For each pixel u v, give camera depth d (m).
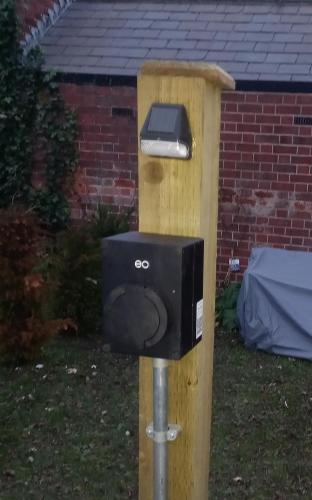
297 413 4.33
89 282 5.50
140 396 2.15
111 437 4.00
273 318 5.24
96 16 7.18
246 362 5.16
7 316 4.90
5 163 6.69
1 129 6.58
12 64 6.47
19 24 6.52
